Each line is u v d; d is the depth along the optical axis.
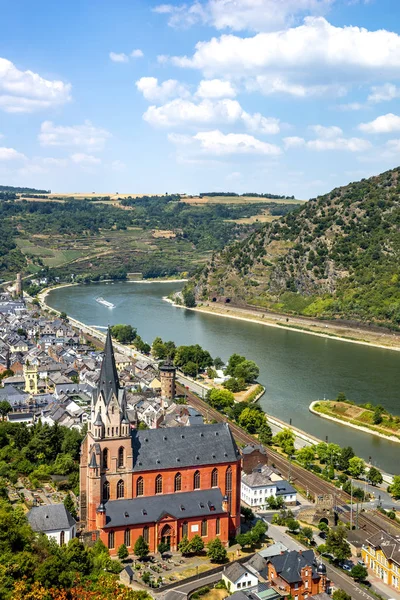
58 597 193.12
